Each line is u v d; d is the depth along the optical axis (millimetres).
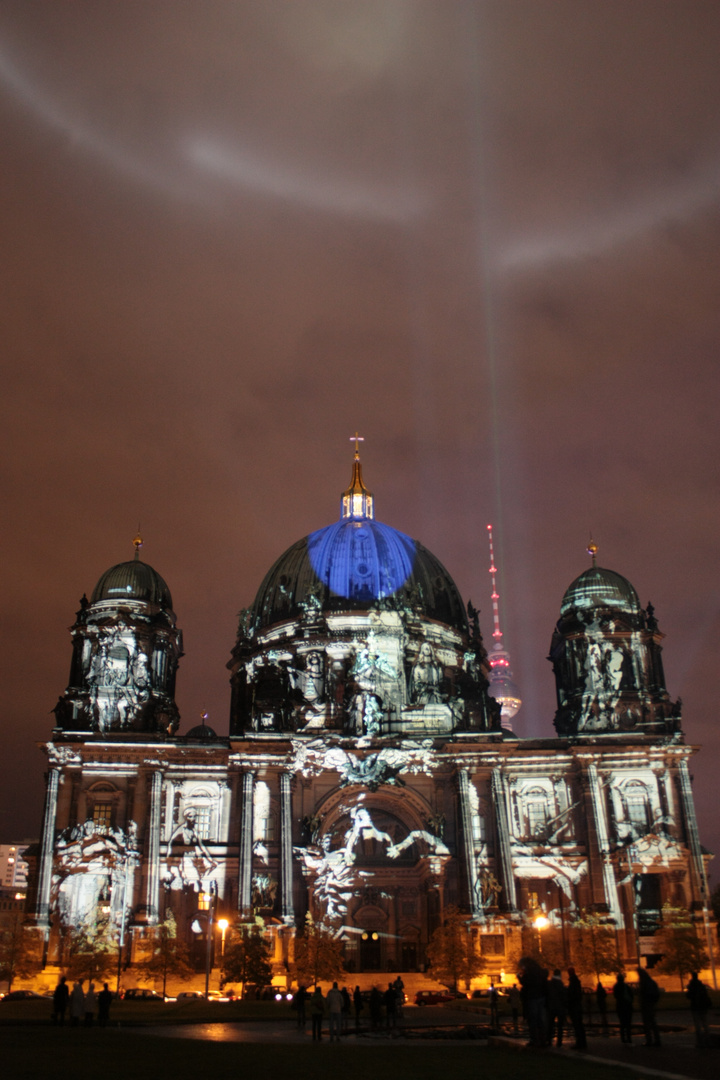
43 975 96062
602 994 51906
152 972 88250
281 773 108625
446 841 108438
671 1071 28109
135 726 111562
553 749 110438
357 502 147750
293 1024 59531
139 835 105312
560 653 124062
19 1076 26031
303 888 106625
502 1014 66688
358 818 110562
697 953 88812
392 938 108125
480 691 118312
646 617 121562
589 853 106125
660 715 115562
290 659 124688
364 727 112875
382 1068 29906
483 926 101938
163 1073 27281
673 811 108438
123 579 120375
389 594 128500
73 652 115062
